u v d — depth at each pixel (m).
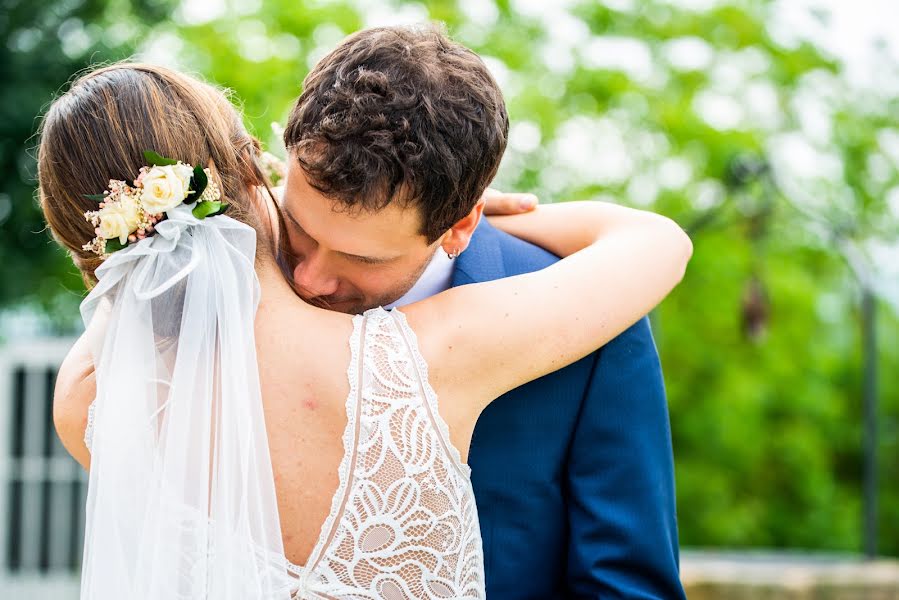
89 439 1.60
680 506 11.38
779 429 11.91
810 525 11.75
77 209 1.62
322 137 1.53
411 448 1.56
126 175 1.60
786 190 7.36
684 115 10.08
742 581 4.62
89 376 1.74
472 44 9.48
